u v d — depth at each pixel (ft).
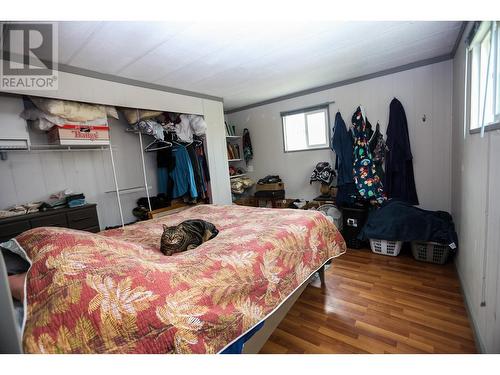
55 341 2.30
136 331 2.67
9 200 7.80
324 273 7.98
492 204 4.33
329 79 11.32
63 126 7.68
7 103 7.02
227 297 3.68
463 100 7.00
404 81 10.20
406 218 8.70
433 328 5.28
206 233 5.54
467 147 6.44
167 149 11.54
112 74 8.30
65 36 5.68
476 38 5.48
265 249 4.80
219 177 12.61
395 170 10.27
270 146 14.88
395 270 8.02
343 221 10.51
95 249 3.41
